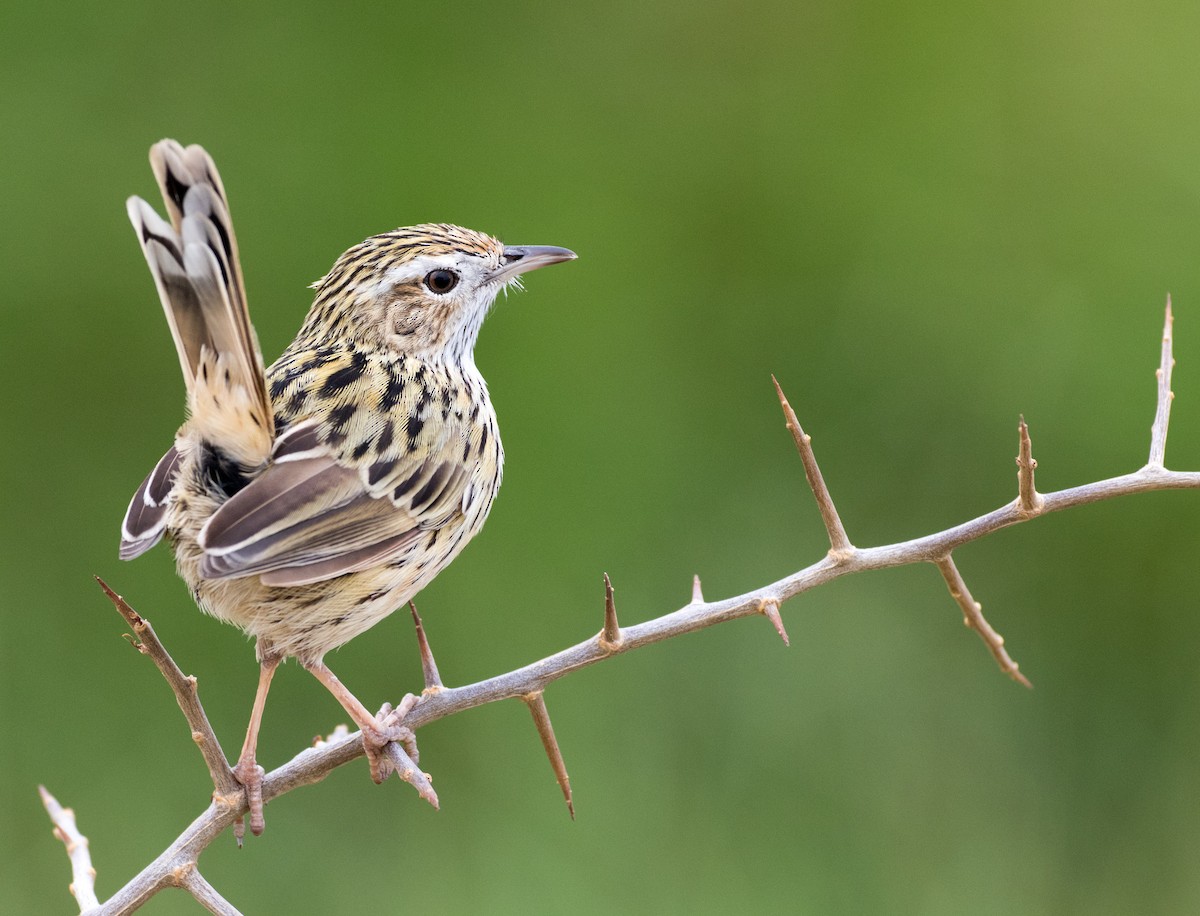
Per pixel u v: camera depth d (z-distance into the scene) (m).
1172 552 12.62
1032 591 12.84
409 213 13.66
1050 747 12.55
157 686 12.48
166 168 6.96
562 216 13.77
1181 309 12.95
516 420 13.31
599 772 12.11
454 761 12.20
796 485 13.31
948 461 13.23
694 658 12.60
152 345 13.16
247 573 7.24
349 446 7.92
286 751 12.25
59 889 11.73
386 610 8.19
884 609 12.80
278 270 13.44
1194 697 12.47
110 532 12.88
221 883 11.70
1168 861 12.09
